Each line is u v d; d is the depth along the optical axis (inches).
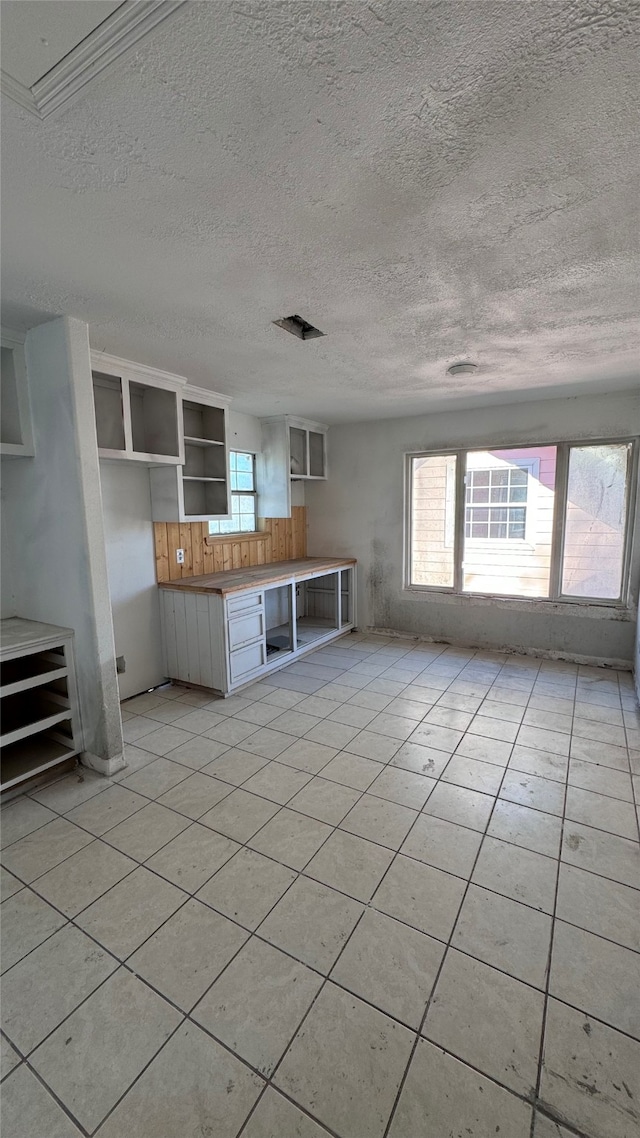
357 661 172.2
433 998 54.7
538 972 57.6
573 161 48.1
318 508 214.2
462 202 55.0
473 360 115.7
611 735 115.7
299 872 73.5
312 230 60.2
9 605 107.2
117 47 35.5
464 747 110.7
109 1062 49.0
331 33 34.8
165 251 64.6
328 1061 48.8
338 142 45.3
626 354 112.1
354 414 182.5
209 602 137.3
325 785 96.2
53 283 73.6
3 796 91.7
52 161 46.9
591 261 68.8
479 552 183.8
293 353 108.7
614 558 161.5
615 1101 45.1
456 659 173.5
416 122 43.2
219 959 59.7
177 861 76.0
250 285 75.0
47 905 68.1
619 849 77.8
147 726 122.7
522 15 33.8
